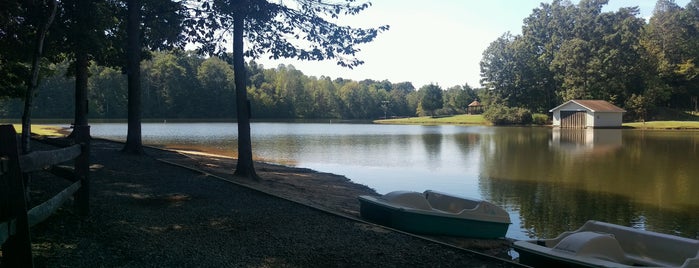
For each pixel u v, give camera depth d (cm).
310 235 729
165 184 1062
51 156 513
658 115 7638
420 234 861
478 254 666
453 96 12106
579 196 1401
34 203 742
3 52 1574
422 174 1842
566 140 3769
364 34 1356
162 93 9412
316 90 11981
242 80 1337
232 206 887
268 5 1265
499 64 8219
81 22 1509
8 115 7562
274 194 1042
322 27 1322
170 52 2134
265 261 600
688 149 2922
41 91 8112
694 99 8025
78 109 2058
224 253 618
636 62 7469
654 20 9312
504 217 919
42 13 1311
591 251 625
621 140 3747
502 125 7394
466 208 941
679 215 1159
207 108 9575
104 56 2034
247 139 1340
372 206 918
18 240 396
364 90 12544
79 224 679
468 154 2622
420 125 7688
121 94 8856
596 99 7406
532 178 1752
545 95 8150
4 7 1249
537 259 641
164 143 3042
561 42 8250
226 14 1345
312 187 1390
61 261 532
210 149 2647
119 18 1892
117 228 683
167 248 617
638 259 649
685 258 633
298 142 3450
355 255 648
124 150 1608
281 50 1374
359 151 2755
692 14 8988
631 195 1418
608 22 7800
